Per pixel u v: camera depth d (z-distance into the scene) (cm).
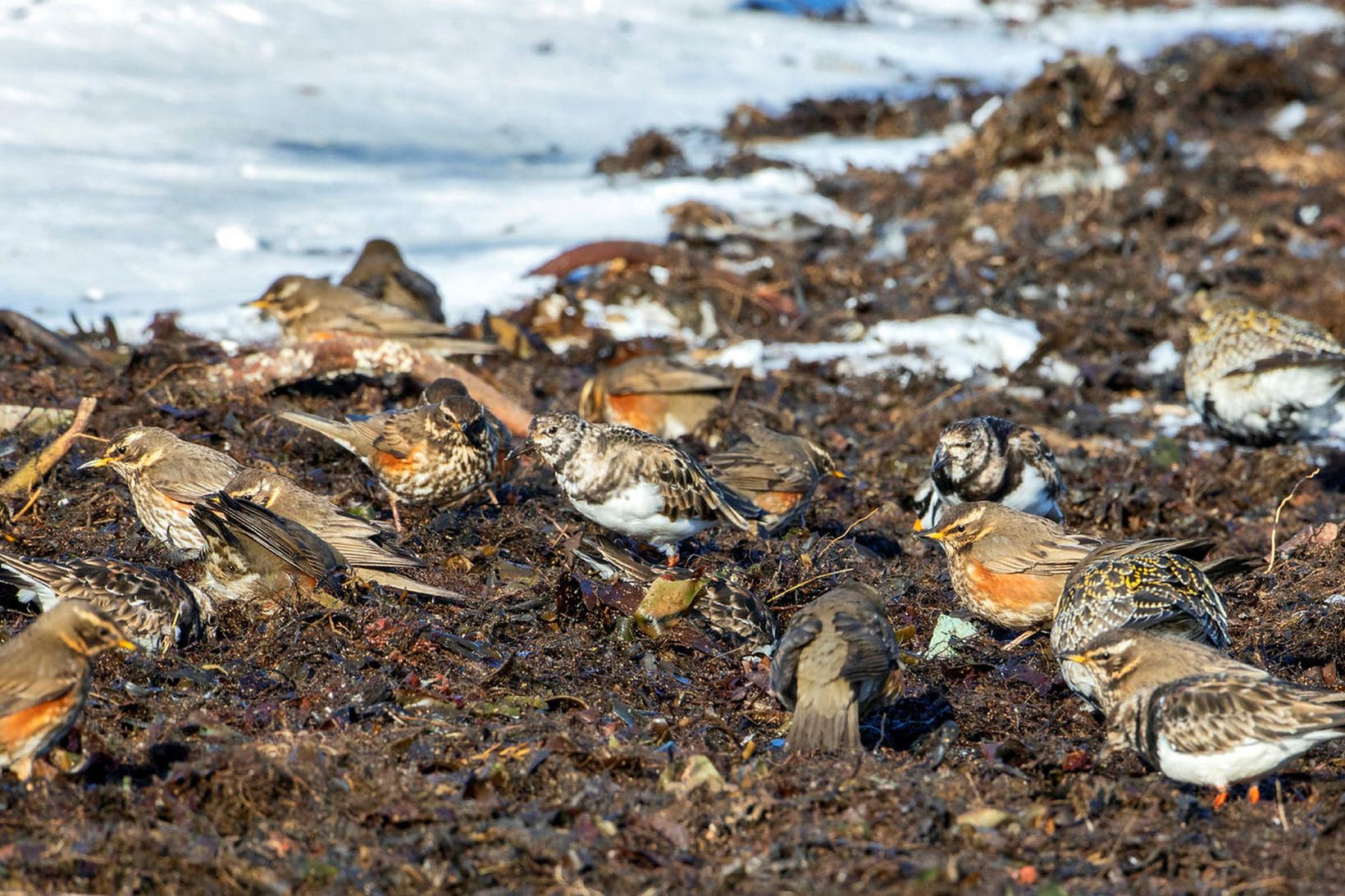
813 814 863
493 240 2408
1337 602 1245
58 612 856
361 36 3616
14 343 1706
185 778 853
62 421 1474
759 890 782
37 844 791
